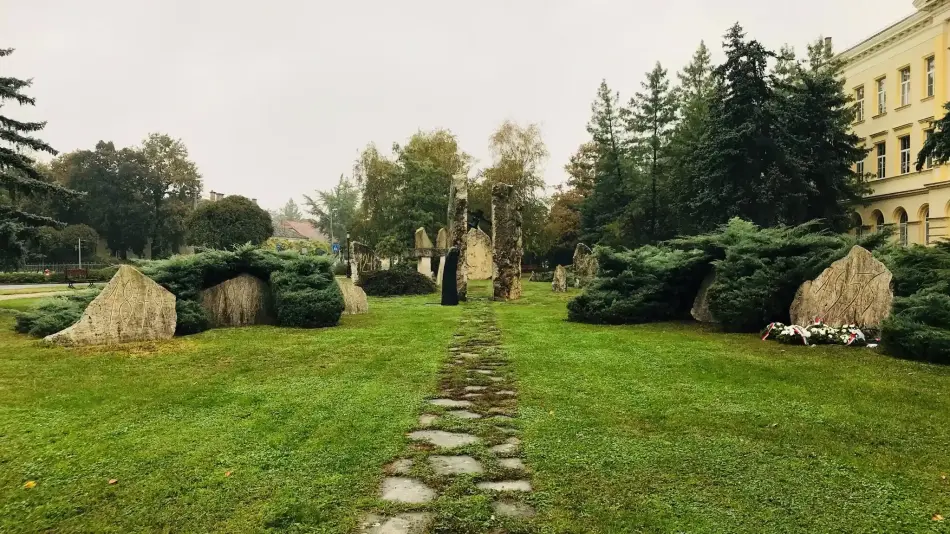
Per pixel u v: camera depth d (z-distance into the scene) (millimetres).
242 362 7820
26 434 4711
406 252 37094
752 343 9172
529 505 3414
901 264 10406
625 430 4781
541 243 46969
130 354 8344
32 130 15109
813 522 3178
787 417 5102
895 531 3072
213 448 4371
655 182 40969
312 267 12195
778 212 27656
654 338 9836
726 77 29250
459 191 19281
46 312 10797
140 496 3547
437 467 4035
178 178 66500
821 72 35156
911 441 4457
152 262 11305
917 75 36469
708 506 3375
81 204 55094
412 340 9805
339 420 5102
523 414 5309
